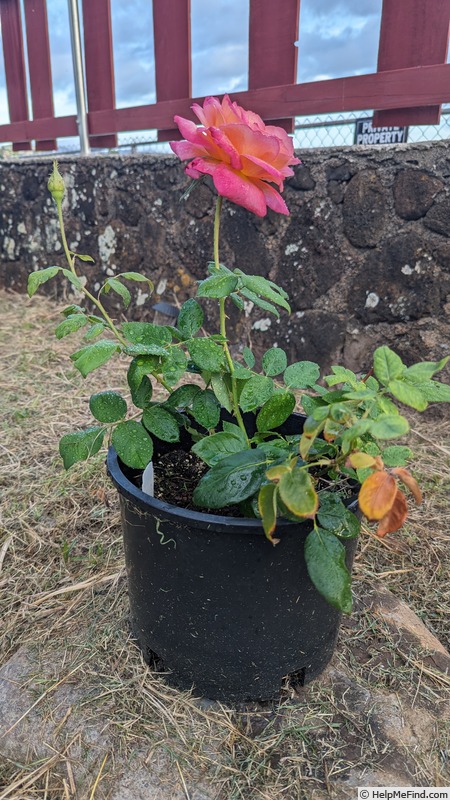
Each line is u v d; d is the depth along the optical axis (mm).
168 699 936
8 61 3082
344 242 1888
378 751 865
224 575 820
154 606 901
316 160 1882
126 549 936
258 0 2031
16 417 1871
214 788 816
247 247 2121
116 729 891
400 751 866
